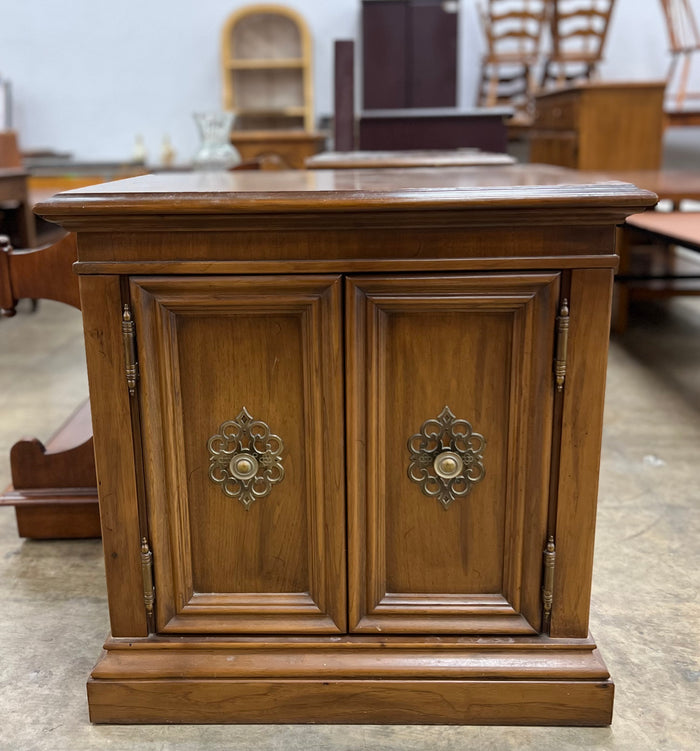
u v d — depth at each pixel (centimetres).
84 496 209
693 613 175
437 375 128
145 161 866
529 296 123
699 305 543
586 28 786
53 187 665
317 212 116
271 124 880
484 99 852
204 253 122
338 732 137
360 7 846
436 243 121
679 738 135
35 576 194
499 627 138
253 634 139
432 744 134
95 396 128
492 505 134
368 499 132
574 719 138
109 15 872
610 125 566
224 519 136
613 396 343
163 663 138
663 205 710
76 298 183
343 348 125
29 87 890
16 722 141
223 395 130
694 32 764
